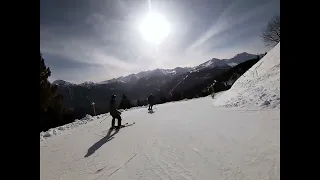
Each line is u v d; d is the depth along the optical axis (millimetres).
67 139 8867
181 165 4559
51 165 5680
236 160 4324
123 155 5852
